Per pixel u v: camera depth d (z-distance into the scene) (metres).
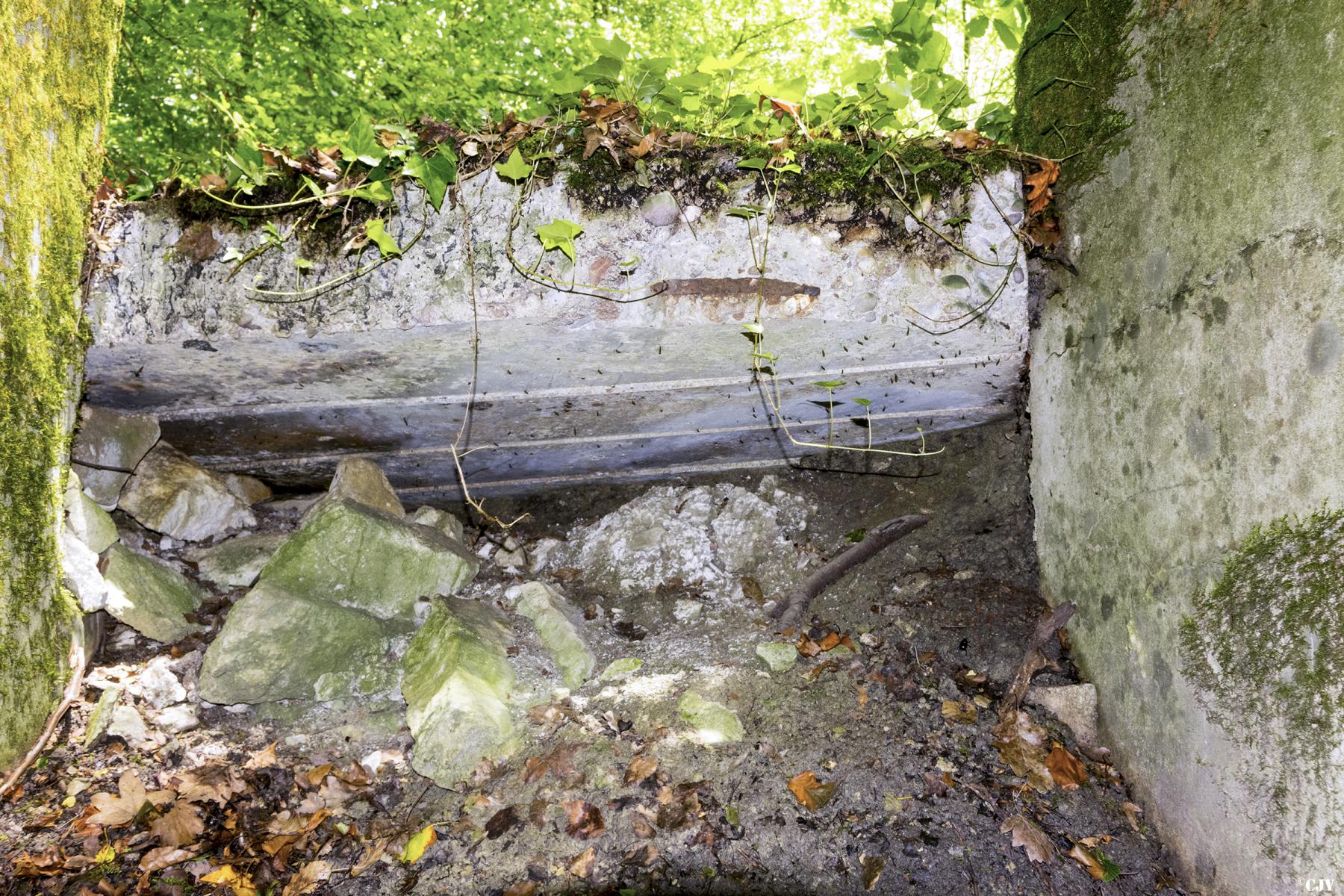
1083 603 2.54
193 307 2.63
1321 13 1.59
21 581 2.25
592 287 2.54
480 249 2.56
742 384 3.02
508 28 7.39
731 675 2.71
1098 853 2.07
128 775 2.28
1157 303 2.13
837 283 2.62
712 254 2.57
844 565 3.18
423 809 2.26
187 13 6.92
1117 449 2.34
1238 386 1.82
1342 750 1.53
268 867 2.08
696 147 2.53
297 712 2.62
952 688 2.57
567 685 2.71
